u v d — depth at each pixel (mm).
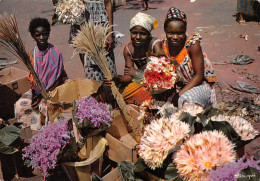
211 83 2836
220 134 1620
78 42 2596
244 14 8016
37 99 3332
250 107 3768
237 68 5160
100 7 3502
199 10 9141
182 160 1537
